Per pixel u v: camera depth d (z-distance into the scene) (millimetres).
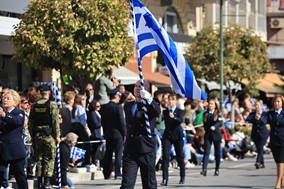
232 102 35375
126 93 22266
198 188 19422
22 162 15875
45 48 22828
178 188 19438
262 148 25422
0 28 24453
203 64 37406
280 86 47500
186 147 25844
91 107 22438
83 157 21594
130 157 14102
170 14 41250
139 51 14789
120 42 23703
